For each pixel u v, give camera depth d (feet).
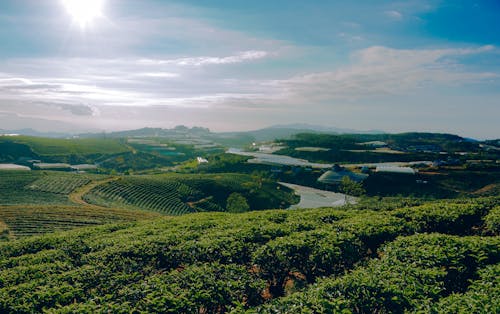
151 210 310.86
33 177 371.15
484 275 39.86
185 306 36.06
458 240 50.21
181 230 71.97
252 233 61.05
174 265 53.16
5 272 51.39
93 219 206.59
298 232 59.88
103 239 69.77
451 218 73.36
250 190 385.50
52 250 65.10
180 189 376.48
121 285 43.70
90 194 322.34
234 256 52.16
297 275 59.31
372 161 538.47
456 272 44.47
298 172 487.20
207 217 93.66
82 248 64.54
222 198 374.02
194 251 53.26
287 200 372.17
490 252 46.98
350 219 71.26
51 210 222.69
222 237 58.59
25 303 39.34
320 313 32.53
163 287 39.42
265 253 51.42
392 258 46.09
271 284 52.54
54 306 39.91
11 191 312.09
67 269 52.60
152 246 57.16
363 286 37.04
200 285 39.45
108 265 50.52
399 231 63.93
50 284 44.09
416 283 37.88
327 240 54.03
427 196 337.52
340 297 35.04
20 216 205.46
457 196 326.03
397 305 35.14
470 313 30.96
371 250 60.90
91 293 41.88
